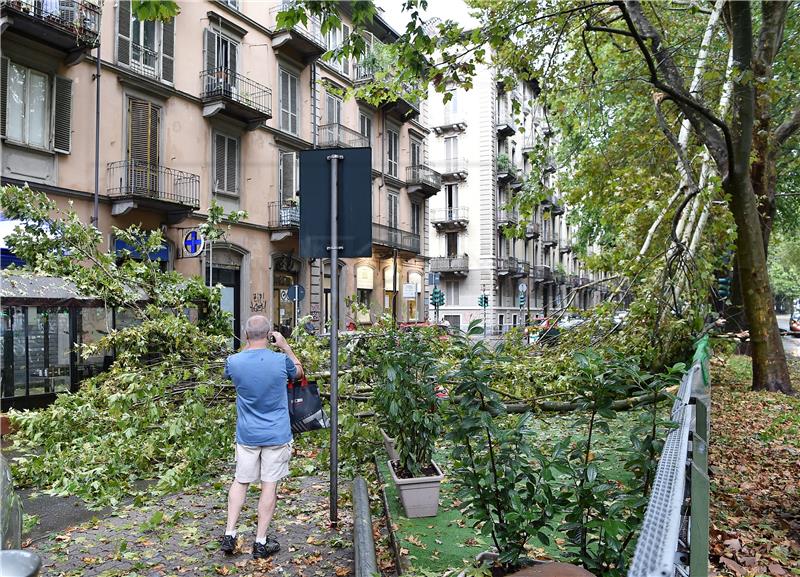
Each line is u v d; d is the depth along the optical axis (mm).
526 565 3072
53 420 6832
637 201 11453
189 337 8156
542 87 10367
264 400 4285
